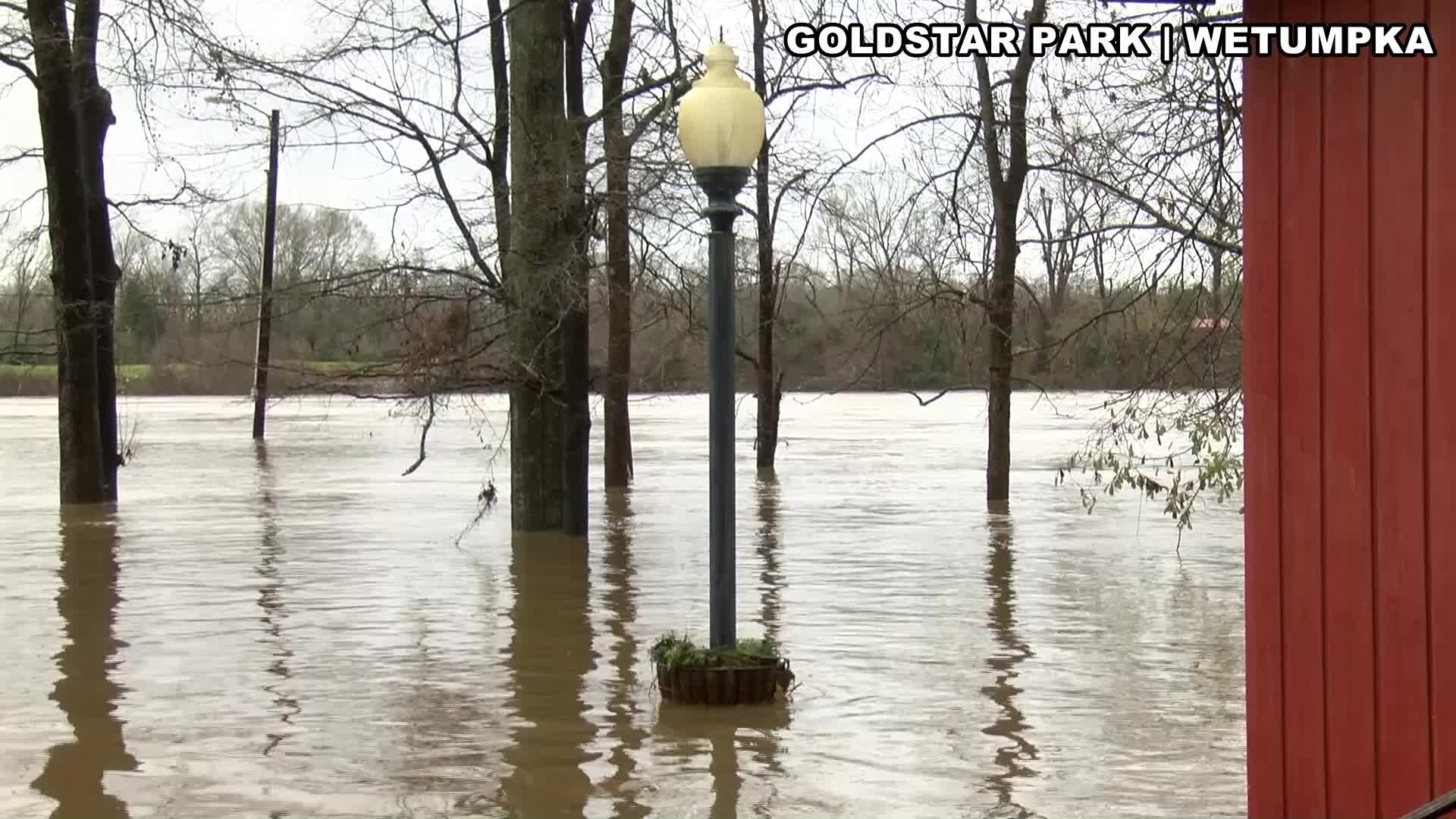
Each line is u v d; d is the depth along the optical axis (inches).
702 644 592.1
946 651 575.5
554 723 462.0
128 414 3093.0
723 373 488.7
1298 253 250.5
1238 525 1045.8
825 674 533.3
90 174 1282.0
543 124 962.1
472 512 1160.2
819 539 965.8
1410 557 225.9
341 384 948.0
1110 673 533.6
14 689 516.1
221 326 1283.2
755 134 481.1
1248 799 268.7
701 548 920.3
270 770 411.8
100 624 650.8
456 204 940.6
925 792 383.6
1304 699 251.8
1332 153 241.3
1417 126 223.5
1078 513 1139.3
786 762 414.6
